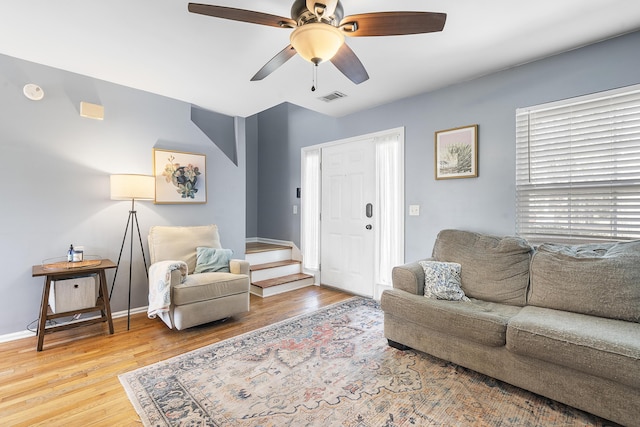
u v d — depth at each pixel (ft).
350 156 13.21
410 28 5.08
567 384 5.41
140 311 10.68
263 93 10.80
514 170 8.84
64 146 9.21
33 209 8.74
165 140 11.23
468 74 9.30
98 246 9.84
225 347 8.04
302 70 8.96
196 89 10.50
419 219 10.94
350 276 13.28
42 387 6.23
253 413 5.48
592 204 7.70
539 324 5.77
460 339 6.76
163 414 5.44
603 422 5.25
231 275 9.98
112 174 9.85
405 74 9.29
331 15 4.79
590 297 6.43
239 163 13.52
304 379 6.56
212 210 12.60
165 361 7.29
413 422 5.27
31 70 8.64
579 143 7.84
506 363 6.10
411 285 8.02
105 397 5.92
